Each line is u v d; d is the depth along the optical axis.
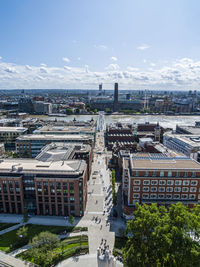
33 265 78.00
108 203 122.94
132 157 121.19
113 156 186.38
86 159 152.00
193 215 68.00
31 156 196.00
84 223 104.38
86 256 83.75
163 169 104.50
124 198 116.56
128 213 106.25
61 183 105.69
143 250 67.88
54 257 81.75
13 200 111.31
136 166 107.81
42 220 106.94
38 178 106.00
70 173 106.81
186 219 66.31
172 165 109.19
